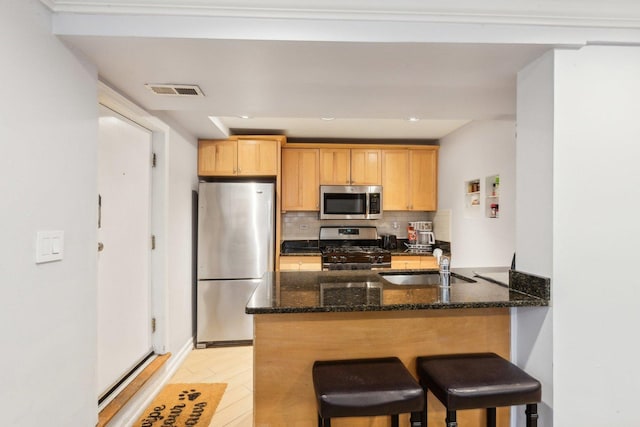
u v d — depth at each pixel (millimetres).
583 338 1412
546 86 1444
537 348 1496
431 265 3865
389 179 4145
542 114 1468
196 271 3375
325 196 4008
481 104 2115
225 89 1858
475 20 1339
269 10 1302
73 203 1370
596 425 1416
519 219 1610
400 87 1840
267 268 3338
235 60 1501
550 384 1421
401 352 1607
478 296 1539
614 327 1417
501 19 1343
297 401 1556
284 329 1553
